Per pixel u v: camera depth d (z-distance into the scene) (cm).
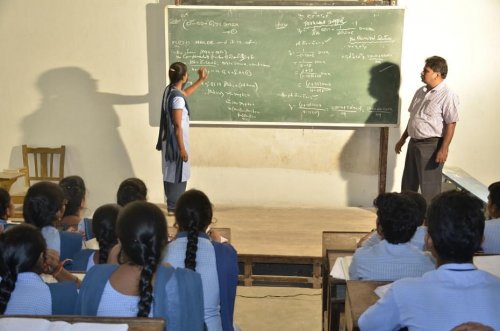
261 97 484
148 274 146
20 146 505
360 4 465
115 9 475
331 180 499
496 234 239
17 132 502
